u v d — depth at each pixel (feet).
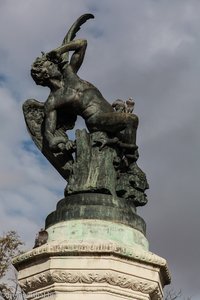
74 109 35.60
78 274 29.84
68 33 37.42
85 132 34.63
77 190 33.24
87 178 33.45
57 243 30.60
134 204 34.37
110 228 31.65
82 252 29.99
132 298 30.42
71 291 29.99
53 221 32.68
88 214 32.04
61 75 36.29
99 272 29.76
